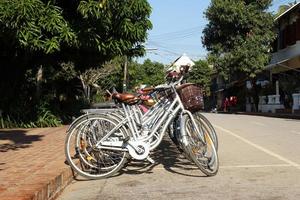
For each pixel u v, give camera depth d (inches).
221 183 294.7
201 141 319.0
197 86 330.0
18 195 227.9
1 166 309.7
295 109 1209.4
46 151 378.9
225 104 2042.3
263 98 1546.5
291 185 286.2
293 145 479.5
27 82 705.0
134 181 306.8
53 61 701.9
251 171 333.4
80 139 319.3
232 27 1616.6
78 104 850.8
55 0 557.6
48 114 665.6
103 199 263.7
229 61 1592.0
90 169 320.5
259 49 1568.7
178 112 320.8
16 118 652.1
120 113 320.5
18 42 537.3
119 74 1881.2
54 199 266.1
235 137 564.1
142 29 583.8
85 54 676.1
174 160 373.7
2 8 477.7
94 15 532.7
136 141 314.0
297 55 1295.5
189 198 258.7
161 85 327.0
